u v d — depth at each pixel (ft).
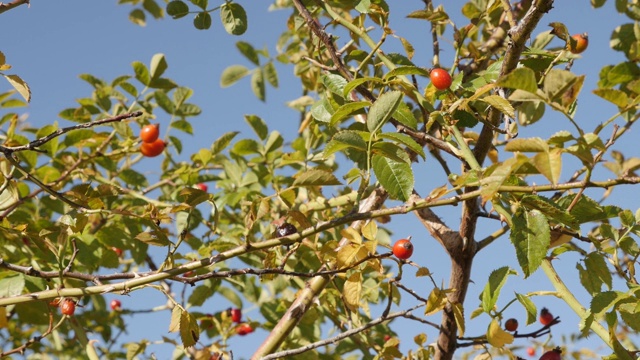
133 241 14.60
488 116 10.54
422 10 12.07
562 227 9.72
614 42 14.12
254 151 16.28
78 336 13.16
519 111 13.20
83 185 9.89
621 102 7.69
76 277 9.61
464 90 10.85
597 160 7.71
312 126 16.03
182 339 9.61
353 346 14.60
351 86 10.36
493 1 13.09
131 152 15.46
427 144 11.02
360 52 12.60
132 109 16.10
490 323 9.80
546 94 7.59
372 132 8.84
